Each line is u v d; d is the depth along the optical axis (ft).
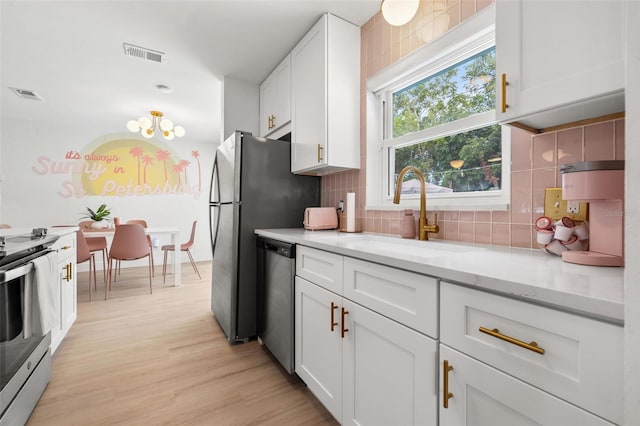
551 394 2.01
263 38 7.56
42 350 5.16
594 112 3.10
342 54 6.77
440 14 5.25
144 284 12.95
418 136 5.97
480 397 2.44
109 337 7.55
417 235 5.56
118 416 4.65
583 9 2.66
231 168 7.34
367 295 3.67
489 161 4.91
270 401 5.03
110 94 11.25
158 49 8.07
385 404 3.40
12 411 4.13
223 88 9.69
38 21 6.80
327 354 4.46
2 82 10.18
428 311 2.87
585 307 1.81
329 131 6.52
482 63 5.06
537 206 3.92
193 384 5.51
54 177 15.31
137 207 17.12
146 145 17.35
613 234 2.78
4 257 4.23
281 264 5.88
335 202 7.78
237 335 7.14
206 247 19.11
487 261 3.01
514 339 2.18
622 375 1.69
